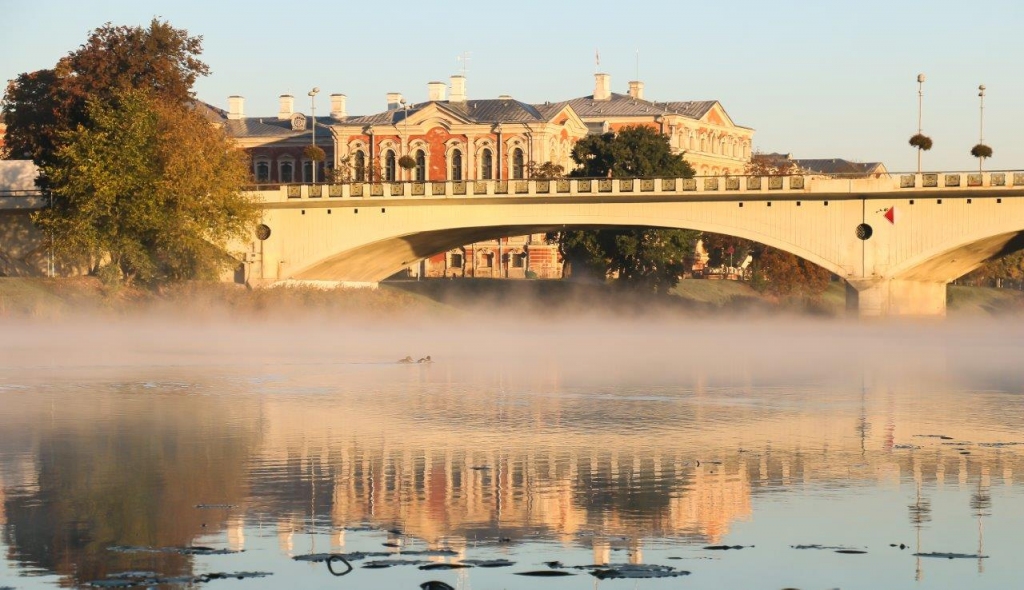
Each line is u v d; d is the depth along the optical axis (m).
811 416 70.44
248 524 42.56
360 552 39.22
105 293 145.12
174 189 141.12
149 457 55.28
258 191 156.00
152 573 36.78
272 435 62.06
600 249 183.62
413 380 91.44
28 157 176.50
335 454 56.34
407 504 45.84
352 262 159.88
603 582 36.34
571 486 49.19
